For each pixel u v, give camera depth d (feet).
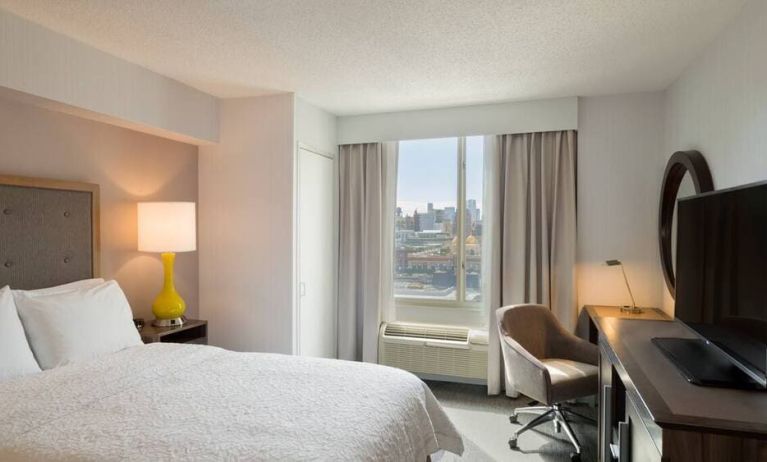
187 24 7.48
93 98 8.46
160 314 10.29
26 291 7.89
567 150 11.66
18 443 4.81
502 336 10.03
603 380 7.64
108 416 5.49
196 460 4.52
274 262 11.55
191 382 6.75
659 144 11.06
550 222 11.84
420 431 6.70
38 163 8.64
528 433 9.90
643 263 11.21
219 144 11.96
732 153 7.22
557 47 8.34
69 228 9.02
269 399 6.15
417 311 13.60
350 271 13.62
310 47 8.40
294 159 11.43
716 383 5.06
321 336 12.94
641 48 8.40
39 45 7.52
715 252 5.88
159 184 11.19
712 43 8.06
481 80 10.23
